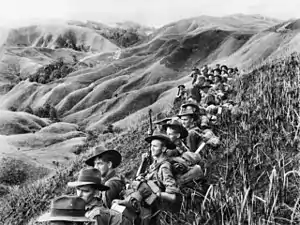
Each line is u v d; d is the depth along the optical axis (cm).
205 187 654
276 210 523
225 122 963
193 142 801
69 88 15975
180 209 607
